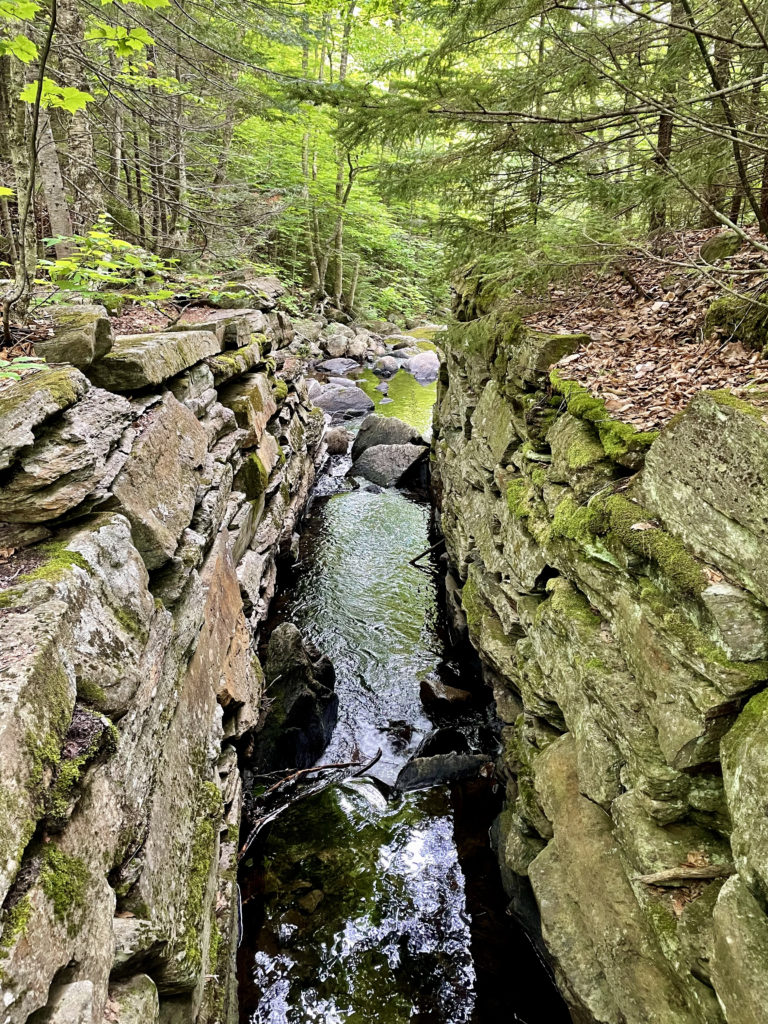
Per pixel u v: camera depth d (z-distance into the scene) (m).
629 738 2.70
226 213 10.69
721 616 2.25
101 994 1.82
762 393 2.75
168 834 2.75
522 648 4.60
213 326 6.59
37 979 1.48
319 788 5.38
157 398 3.93
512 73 5.40
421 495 11.88
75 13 6.58
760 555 2.15
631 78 4.65
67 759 1.86
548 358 4.76
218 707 4.11
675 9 4.20
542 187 6.10
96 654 2.25
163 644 3.03
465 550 6.75
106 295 6.45
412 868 4.67
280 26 8.83
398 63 5.55
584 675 3.11
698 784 2.48
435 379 19.94
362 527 10.52
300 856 4.73
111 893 2.02
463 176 6.03
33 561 2.33
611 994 2.81
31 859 1.64
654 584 2.77
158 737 2.82
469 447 7.15
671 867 2.46
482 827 5.02
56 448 2.57
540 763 3.79
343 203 21.67
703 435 2.48
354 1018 3.70
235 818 4.24
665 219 5.68
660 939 2.42
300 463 10.22
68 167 8.44
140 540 3.11
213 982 3.07
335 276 25.69
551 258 4.87
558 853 3.34
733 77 4.51
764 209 4.18
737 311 3.73
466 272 7.90
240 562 6.18
